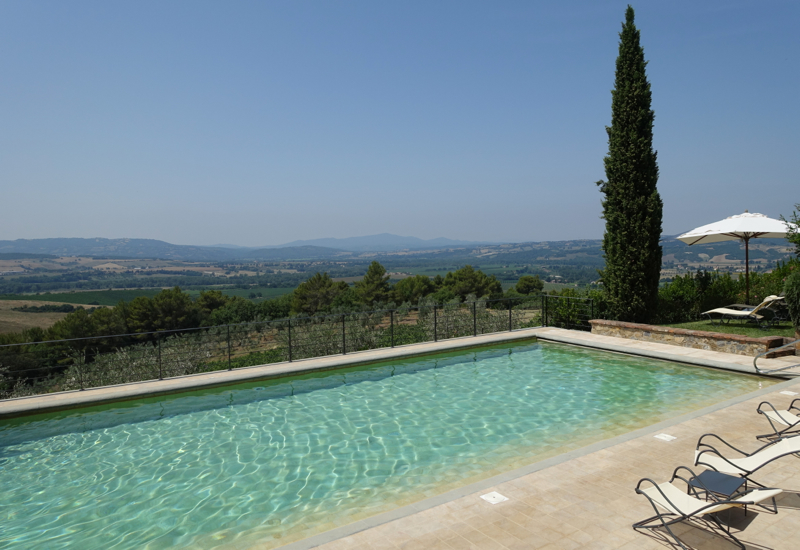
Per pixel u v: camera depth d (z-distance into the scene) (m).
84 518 4.70
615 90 13.11
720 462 3.84
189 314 43.00
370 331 15.84
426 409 7.68
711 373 9.04
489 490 4.23
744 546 3.20
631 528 3.54
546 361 10.68
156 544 4.18
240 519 4.55
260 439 6.65
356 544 3.43
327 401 8.30
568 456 4.95
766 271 14.24
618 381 8.89
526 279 67.31
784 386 7.15
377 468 5.56
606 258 13.51
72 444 6.68
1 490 5.36
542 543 3.37
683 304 13.74
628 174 12.79
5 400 7.87
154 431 7.11
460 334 14.60
